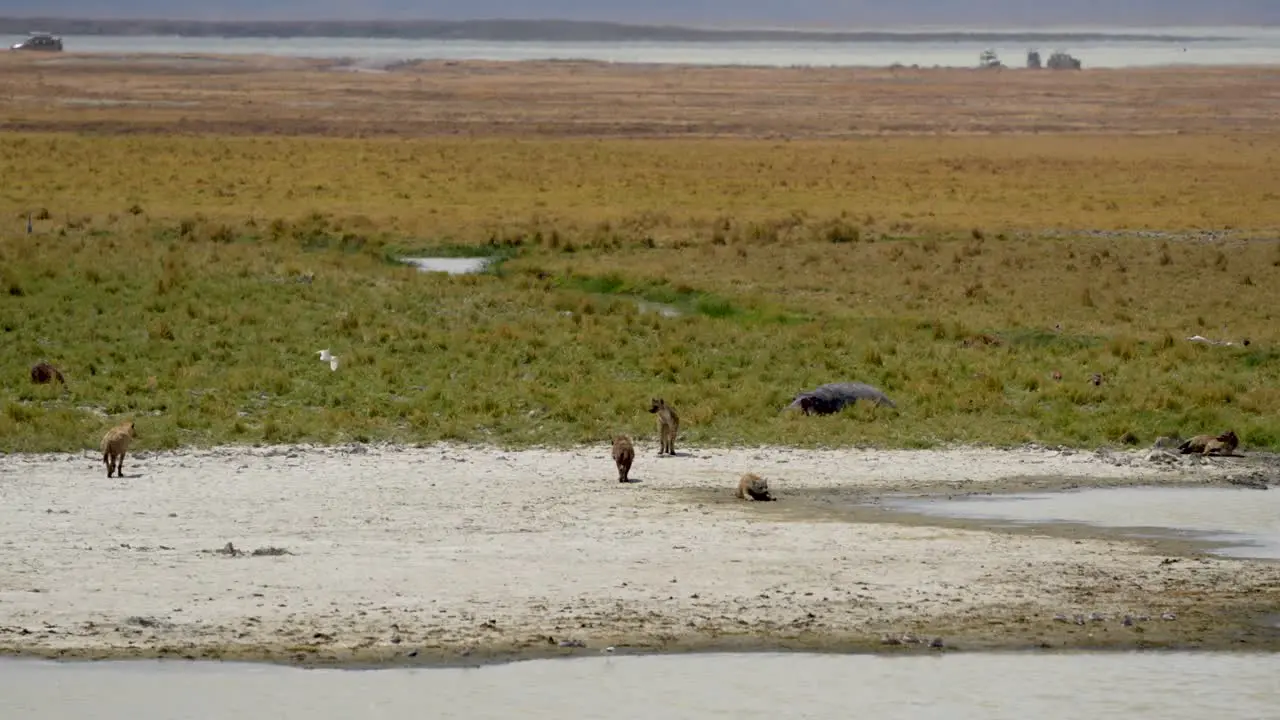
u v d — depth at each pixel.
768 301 115.44
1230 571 51.81
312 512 59.09
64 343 92.81
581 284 124.44
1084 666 42.41
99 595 46.94
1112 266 136.12
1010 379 90.94
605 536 55.69
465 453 72.38
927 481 67.50
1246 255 140.75
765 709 38.94
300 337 96.38
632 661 42.41
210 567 50.25
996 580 50.28
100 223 144.75
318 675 41.00
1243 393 88.69
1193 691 40.47
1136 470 70.50
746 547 54.22
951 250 144.25
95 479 64.38
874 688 40.53
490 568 50.91
